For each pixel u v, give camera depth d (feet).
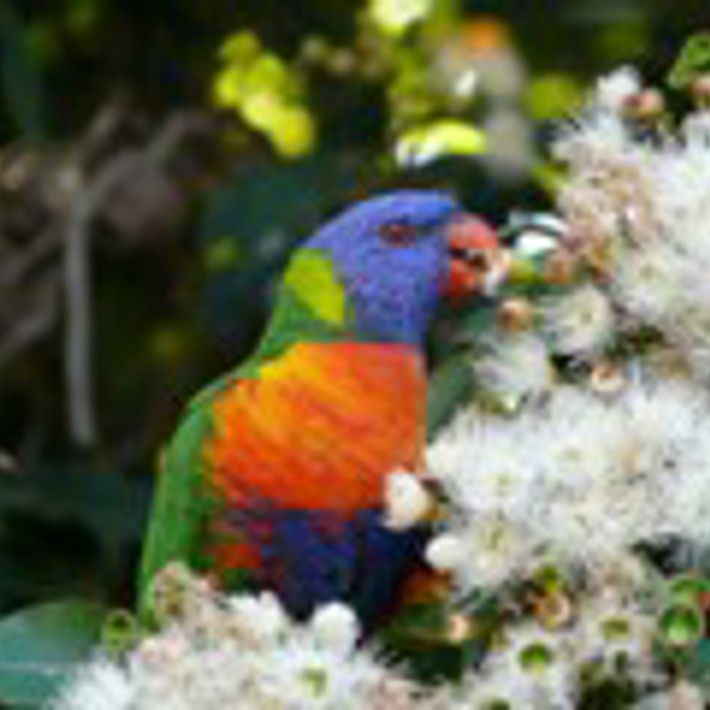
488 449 19.97
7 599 34.73
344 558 25.50
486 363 21.94
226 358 42.42
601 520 19.30
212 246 38.50
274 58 39.78
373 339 26.32
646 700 19.36
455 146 33.01
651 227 20.79
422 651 23.56
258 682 18.60
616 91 21.74
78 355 40.09
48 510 35.12
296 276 26.58
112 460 42.60
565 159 22.18
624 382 20.47
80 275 40.70
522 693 19.19
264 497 25.44
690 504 19.21
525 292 23.47
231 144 41.88
